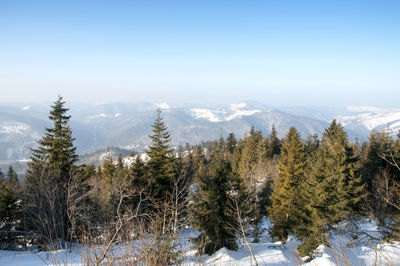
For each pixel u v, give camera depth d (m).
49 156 23.48
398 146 27.45
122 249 5.09
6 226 19.03
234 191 15.66
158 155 24.08
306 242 14.56
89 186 22.36
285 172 22.06
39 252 15.80
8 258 15.05
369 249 10.59
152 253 4.98
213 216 14.92
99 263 4.72
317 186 16.28
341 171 19.94
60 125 24.91
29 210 16.45
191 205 15.27
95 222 12.46
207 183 16.05
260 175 34.62
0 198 19.05
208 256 14.12
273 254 14.80
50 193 15.79
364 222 22.20
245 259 13.83
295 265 8.27
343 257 5.44
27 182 18.14
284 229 19.14
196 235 16.50
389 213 17.00
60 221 15.52
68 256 10.68
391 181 19.55
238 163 40.44
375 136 34.97
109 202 14.33
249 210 16.77
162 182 22.30
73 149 25.02
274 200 21.47
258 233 21.80
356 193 20.20
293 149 24.20
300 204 17.36
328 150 22.39
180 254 6.41
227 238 15.15
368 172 26.52
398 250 10.23
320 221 14.67
